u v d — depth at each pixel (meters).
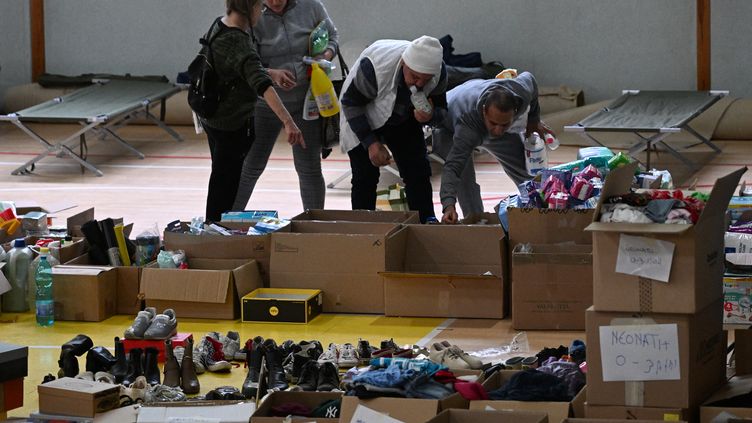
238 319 10.77
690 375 6.84
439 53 11.27
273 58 12.91
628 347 6.88
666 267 6.73
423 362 7.70
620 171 7.13
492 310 10.62
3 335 10.35
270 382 8.41
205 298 10.65
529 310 10.17
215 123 11.65
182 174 19.86
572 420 6.62
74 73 26.61
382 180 19.64
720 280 7.27
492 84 11.71
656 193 7.25
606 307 6.90
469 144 11.16
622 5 24.09
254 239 11.09
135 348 9.05
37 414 7.82
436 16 24.94
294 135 11.34
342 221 11.72
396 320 10.65
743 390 7.26
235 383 8.89
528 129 12.31
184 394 8.44
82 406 7.76
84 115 19.89
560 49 24.50
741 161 20.14
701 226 6.77
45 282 10.63
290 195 17.67
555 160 20.62
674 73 24.08
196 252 11.20
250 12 11.30
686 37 23.91
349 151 12.27
